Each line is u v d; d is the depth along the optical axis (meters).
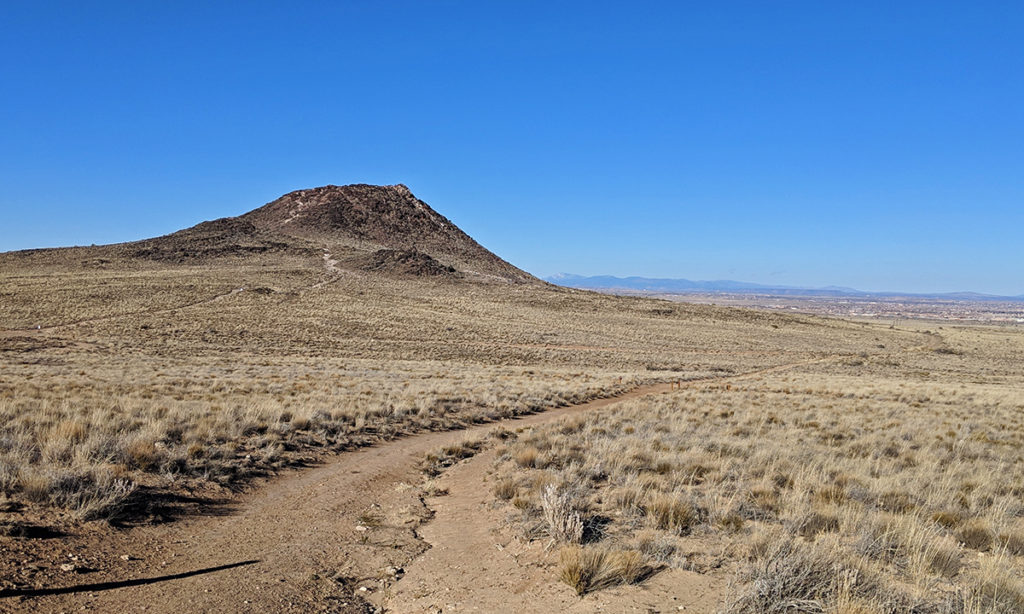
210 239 136.75
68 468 9.23
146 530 7.98
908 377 51.72
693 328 94.00
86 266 106.19
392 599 6.45
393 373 38.28
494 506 9.98
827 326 111.38
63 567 6.30
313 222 174.62
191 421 14.89
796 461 12.59
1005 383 48.72
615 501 9.47
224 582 6.46
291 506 10.14
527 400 27.34
